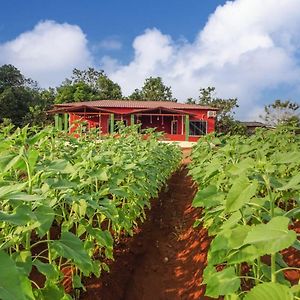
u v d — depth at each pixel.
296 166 5.57
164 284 5.12
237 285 2.43
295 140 9.09
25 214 2.10
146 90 74.88
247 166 2.81
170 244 6.72
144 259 5.77
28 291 2.05
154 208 9.07
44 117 44.84
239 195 2.39
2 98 47.22
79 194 3.97
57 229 5.82
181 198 10.72
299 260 4.47
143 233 6.91
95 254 5.20
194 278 5.00
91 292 4.32
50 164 3.04
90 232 3.67
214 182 4.63
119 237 6.11
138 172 5.92
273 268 2.40
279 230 1.98
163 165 10.52
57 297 2.63
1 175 2.97
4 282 1.49
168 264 5.80
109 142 7.39
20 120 48.22
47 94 61.19
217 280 2.53
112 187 4.51
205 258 5.23
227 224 2.74
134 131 10.88
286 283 2.64
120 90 70.00
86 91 61.69
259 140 8.77
